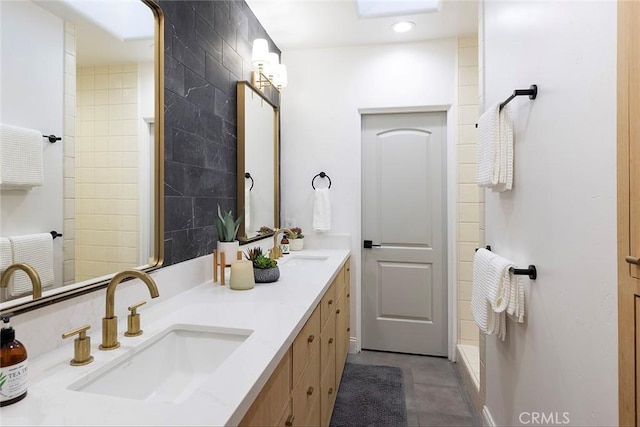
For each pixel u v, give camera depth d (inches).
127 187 47.3
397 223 116.5
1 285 31.8
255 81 94.7
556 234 41.3
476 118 107.0
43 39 35.9
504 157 53.1
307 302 54.1
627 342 28.6
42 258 35.6
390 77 112.0
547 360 43.9
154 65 52.7
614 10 30.4
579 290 36.5
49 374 31.9
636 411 27.6
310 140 116.5
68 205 38.6
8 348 27.2
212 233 71.2
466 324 108.4
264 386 34.5
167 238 55.8
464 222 108.3
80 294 39.5
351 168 114.4
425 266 115.1
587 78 34.7
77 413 25.9
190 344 44.8
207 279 67.7
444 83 109.0
